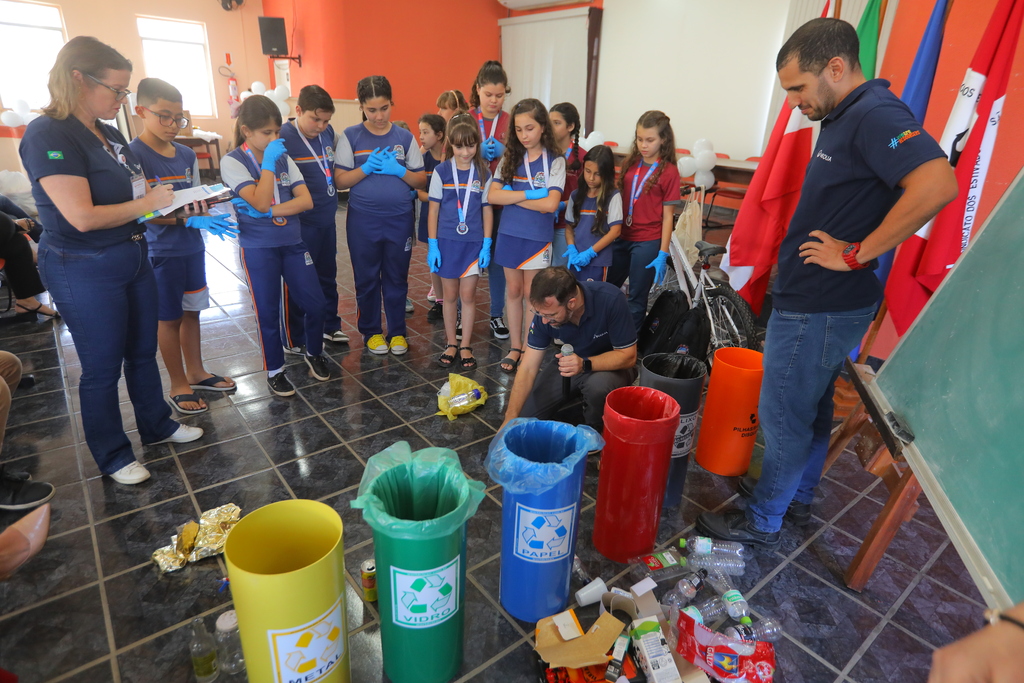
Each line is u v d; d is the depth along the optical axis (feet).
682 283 10.68
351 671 4.99
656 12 26.45
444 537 4.23
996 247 3.93
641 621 5.11
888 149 4.62
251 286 9.13
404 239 10.94
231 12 33.04
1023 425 3.06
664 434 5.68
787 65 5.21
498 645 5.29
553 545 5.16
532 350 7.69
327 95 9.89
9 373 6.87
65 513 6.76
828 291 5.38
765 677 4.87
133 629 5.28
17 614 5.39
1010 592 2.75
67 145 5.70
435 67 31.40
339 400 9.69
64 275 6.18
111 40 30.32
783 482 6.23
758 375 7.26
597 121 30.42
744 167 19.74
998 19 7.43
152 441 8.11
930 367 4.36
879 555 5.88
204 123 34.01
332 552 3.97
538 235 10.01
